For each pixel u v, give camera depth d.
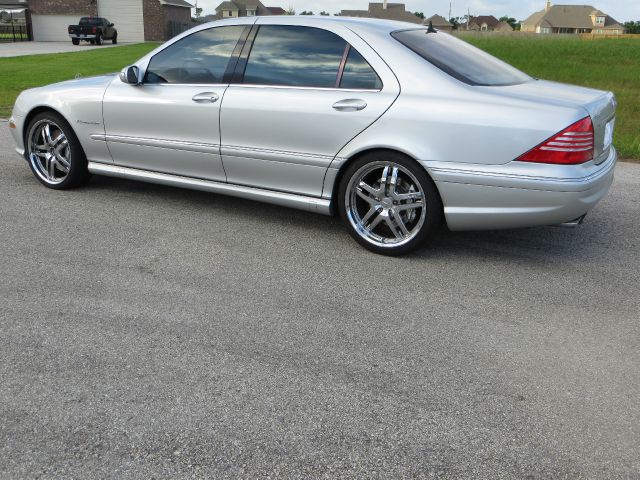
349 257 4.24
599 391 2.72
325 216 5.12
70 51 30.53
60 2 45.91
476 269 4.07
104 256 4.11
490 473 2.21
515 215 3.80
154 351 2.95
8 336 3.04
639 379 2.83
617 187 6.27
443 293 3.70
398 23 4.61
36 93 5.46
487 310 3.49
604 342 3.16
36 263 3.95
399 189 4.13
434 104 3.87
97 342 3.01
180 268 3.95
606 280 3.94
